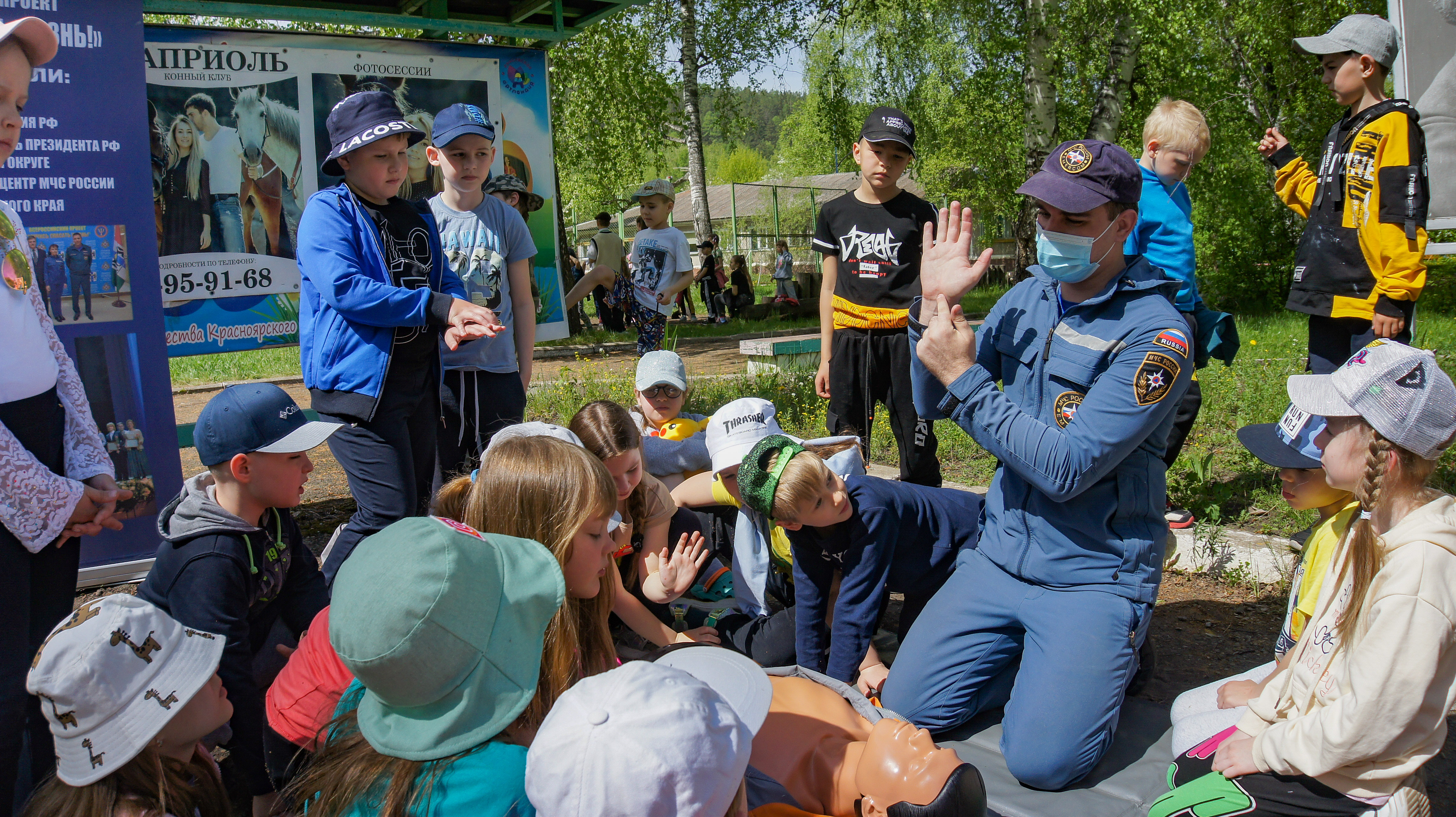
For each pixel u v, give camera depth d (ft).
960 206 9.49
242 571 8.85
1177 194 13.91
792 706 6.96
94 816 5.90
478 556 5.41
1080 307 9.75
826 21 67.97
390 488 12.01
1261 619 12.83
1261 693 8.21
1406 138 14.26
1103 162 9.09
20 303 8.19
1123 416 8.89
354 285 11.41
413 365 12.11
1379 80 14.84
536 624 5.51
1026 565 9.78
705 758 4.46
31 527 7.82
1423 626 6.27
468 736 5.11
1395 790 6.68
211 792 6.81
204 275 20.20
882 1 60.29
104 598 6.35
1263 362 26.63
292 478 9.22
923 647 10.08
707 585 13.34
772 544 11.88
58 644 6.06
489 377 14.88
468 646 5.12
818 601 10.80
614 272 25.93
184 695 6.23
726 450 11.67
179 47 19.60
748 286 67.36
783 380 27.09
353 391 11.71
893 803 5.93
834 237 15.93
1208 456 16.79
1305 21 49.03
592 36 55.88
